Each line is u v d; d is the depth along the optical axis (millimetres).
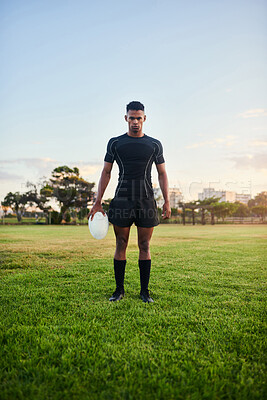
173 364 1330
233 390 1154
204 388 1155
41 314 2023
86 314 2018
